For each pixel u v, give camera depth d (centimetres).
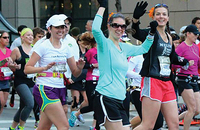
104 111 520
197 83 869
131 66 713
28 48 838
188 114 811
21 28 1020
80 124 981
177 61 694
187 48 832
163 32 630
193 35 829
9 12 2078
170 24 1650
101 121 525
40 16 2106
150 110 609
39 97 593
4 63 830
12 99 1098
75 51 841
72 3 2106
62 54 604
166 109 615
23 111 801
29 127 923
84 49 1002
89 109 862
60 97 604
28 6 2070
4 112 1136
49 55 597
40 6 2102
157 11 628
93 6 2080
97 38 522
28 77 813
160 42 617
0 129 880
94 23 523
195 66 830
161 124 675
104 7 534
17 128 814
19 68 792
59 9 2119
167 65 616
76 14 2106
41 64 602
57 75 595
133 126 771
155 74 611
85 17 2095
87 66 831
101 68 531
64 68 601
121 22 541
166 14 628
